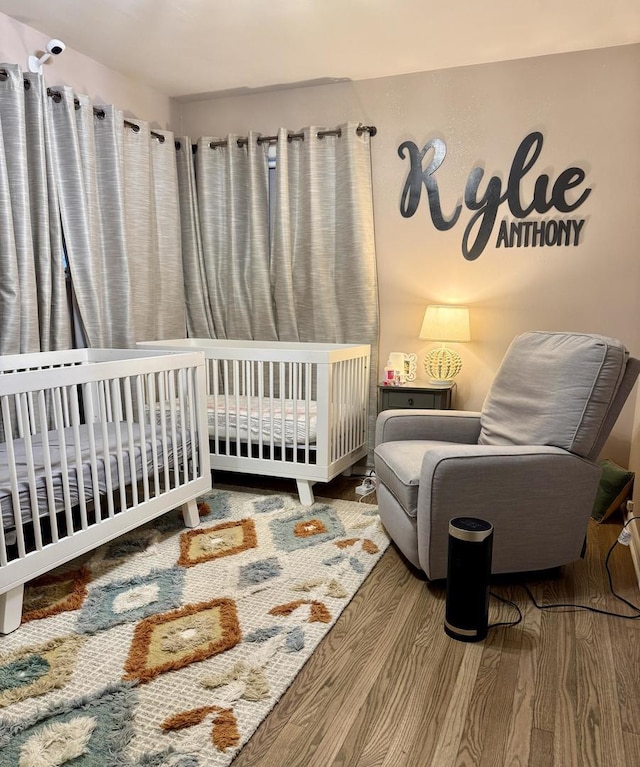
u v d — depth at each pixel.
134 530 2.60
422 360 3.54
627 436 3.13
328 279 3.61
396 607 1.98
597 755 1.34
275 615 1.89
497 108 3.21
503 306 3.33
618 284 3.09
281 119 3.67
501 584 2.17
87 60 3.15
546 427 2.15
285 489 3.27
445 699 1.52
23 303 2.68
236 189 3.71
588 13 2.61
